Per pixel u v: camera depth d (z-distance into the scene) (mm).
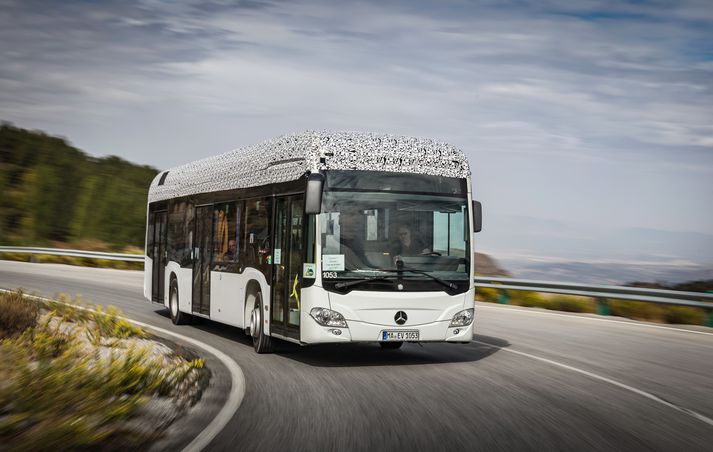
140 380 9352
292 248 12555
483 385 10438
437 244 12391
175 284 18703
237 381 10625
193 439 7125
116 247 50250
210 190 16578
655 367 12438
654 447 7117
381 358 13203
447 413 8539
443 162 12664
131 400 8195
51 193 59344
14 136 64562
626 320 20578
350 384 10477
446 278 12305
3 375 9008
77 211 58531
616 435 7559
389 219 12195
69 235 56750
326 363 12570
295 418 8195
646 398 9633
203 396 9445
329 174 12086
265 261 13508
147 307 22234
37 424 7070
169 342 14734
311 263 11922
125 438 7000
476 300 26438
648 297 20125
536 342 15570
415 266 12180
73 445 6523
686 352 14469
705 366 12711
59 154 64062
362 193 12141
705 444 7281
